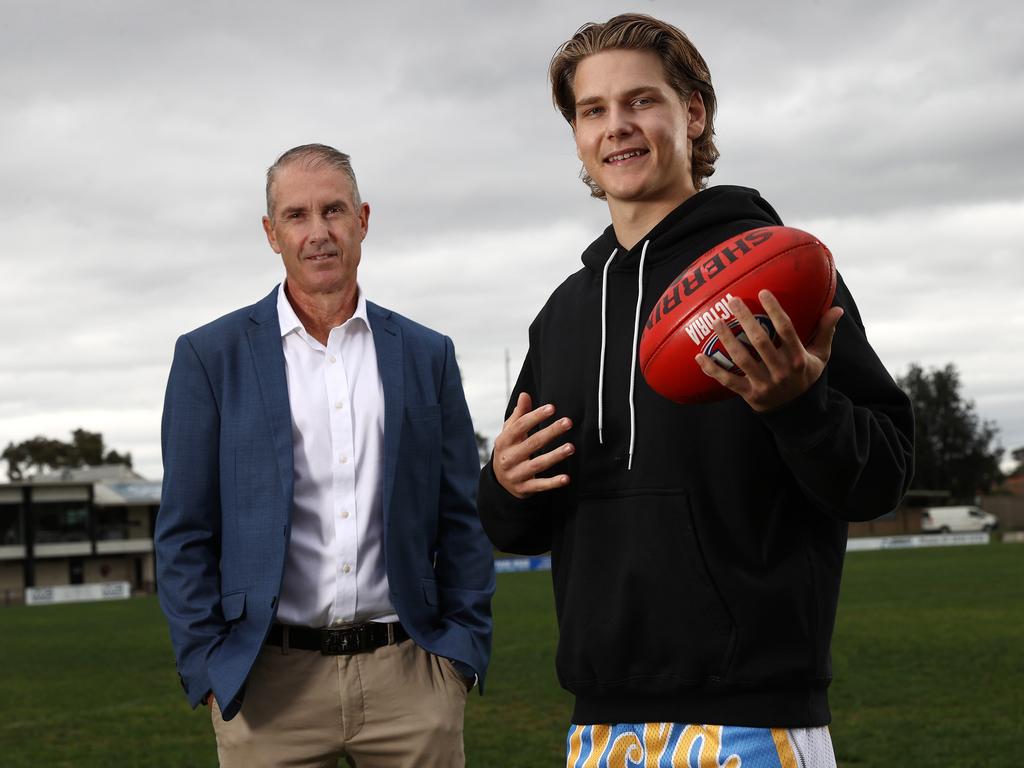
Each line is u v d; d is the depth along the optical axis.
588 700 2.29
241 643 3.47
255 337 3.72
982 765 7.00
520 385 2.70
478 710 9.97
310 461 3.64
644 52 2.35
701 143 2.56
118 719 10.32
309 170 3.68
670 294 2.12
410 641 3.68
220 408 3.65
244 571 3.53
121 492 68.44
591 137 2.39
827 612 2.17
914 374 92.62
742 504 2.14
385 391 3.74
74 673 14.61
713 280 2.04
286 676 3.56
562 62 2.46
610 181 2.38
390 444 3.69
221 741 3.60
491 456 2.44
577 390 2.39
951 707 9.13
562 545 2.42
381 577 3.63
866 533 71.12
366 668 3.58
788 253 2.02
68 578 65.69
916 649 13.06
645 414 2.24
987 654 12.45
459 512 3.89
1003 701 9.35
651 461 2.21
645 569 2.18
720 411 2.17
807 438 1.95
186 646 3.47
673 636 2.14
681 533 2.16
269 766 3.55
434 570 3.91
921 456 88.94
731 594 2.12
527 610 21.88
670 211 2.39
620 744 2.23
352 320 3.76
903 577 27.70
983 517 71.00
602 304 2.38
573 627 2.28
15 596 58.62
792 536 2.16
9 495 63.62
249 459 3.59
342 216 3.70
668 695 2.16
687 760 2.13
